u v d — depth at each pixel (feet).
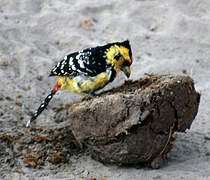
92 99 28.40
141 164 28.84
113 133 26.71
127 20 55.88
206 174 26.94
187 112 27.71
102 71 31.12
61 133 33.35
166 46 50.96
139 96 26.17
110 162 28.71
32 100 39.93
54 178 27.53
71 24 54.95
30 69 45.42
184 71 45.93
